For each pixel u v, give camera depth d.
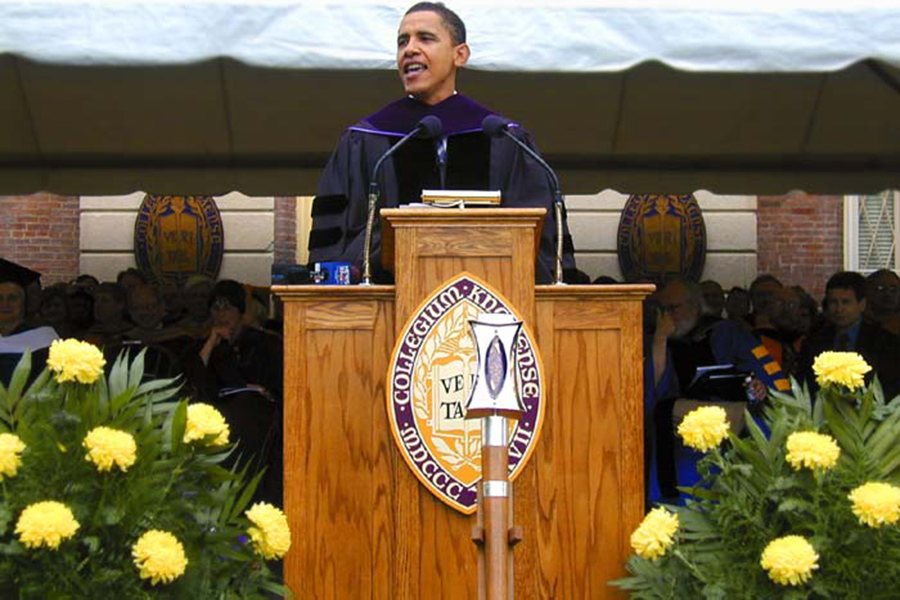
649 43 8.27
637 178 13.12
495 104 11.22
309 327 4.76
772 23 8.27
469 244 4.67
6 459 4.34
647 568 4.65
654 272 17.14
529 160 5.98
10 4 8.22
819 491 4.64
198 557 4.57
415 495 4.61
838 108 11.62
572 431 4.75
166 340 10.14
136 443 4.56
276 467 8.45
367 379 4.75
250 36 8.27
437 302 4.65
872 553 4.56
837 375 4.93
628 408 4.77
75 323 11.25
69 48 8.20
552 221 5.75
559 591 4.71
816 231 17.92
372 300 4.77
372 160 6.02
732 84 10.97
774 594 4.60
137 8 8.28
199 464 4.75
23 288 8.77
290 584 4.70
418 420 4.61
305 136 11.96
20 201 17.28
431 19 6.05
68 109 11.41
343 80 10.66
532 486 4.69
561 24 8.32
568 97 11.10
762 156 13.04
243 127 11.79
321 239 5.96
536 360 4.65
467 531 4.61
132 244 16.88
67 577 4.29
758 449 4.90
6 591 4.30
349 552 4.70
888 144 12.14
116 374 4.79
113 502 4.45
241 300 9.30
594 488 4.74
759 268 17.86
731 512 4.72
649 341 8.12
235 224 16.95
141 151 12.45
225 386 8.94
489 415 3.90
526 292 4.67
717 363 8.12
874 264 17.97
